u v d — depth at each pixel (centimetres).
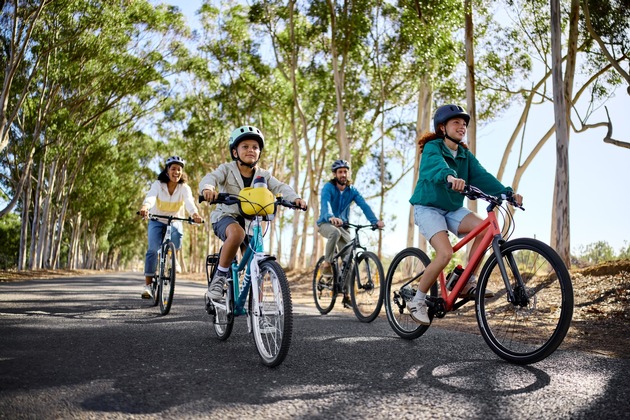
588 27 1418
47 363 356
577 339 538
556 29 1213
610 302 827
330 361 386
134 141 3484
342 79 2175
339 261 774
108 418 250
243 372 347
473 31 1648
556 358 402
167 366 358
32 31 1870
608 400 287
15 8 1758
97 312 666
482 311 416
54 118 2344
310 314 761
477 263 436
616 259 1235
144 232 5897
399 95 2295
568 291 357
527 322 382
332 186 800
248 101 2888
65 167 3266
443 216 472
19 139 2461
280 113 2738
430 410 268
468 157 488
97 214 4369
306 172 3259
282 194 471
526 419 256
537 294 378
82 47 2111
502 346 395
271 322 378
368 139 2623
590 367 369
